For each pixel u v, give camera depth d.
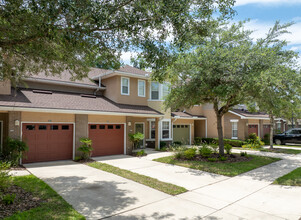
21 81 10.16
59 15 5.78
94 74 18.39
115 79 16.48
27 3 5.81
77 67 9.77
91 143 13.28
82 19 5.90
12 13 5.63
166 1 5.92
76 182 8.22
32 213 5.15
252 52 10.49
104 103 15.48
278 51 11.91
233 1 6.18
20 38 6.64
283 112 16.33
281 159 14.02
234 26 11.76
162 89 18.48
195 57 11.20
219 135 13.95
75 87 16.28
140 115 15.57
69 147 13.30
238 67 10.78
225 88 10.33
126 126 15.92
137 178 8.88
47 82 14.60
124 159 13.56
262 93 9.82
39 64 9.48
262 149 18.84
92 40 7.57
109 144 15.22
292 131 23.39
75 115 13.40
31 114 11.83
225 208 5.90
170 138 19.59
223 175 9.66
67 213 5.25
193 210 5.73
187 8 6.37
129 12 6.54
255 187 7.90
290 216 5.41
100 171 10.19
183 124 22.88
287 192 7.34
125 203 6.15
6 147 10.67
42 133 12.34
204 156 13.77
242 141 21.42
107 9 6.02
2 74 8.69
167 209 5.77
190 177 9.27
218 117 13.95
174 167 11.27
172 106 14.33
